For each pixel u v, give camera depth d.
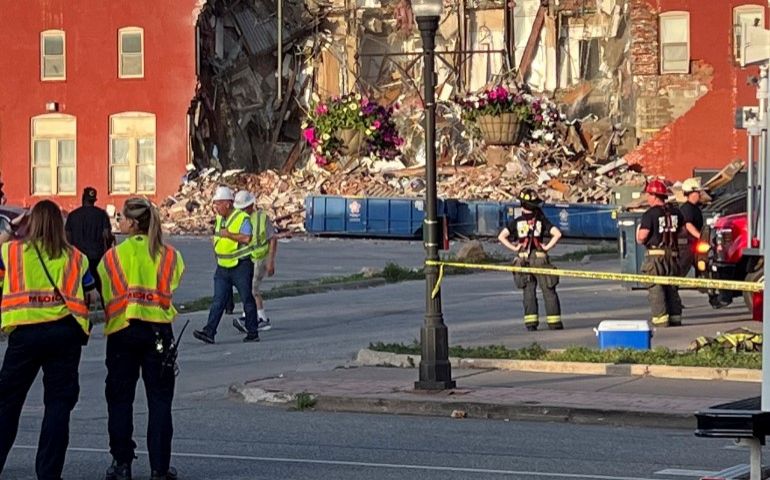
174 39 136.50
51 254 22.67
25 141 138.75
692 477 23.84
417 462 25.48
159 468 23.23
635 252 63.22
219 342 48.03
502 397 32.97
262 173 140.88
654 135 136.12
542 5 146.50
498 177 133.75
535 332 47.94
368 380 36.56
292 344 46.94
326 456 26.23
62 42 138.25
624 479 23.62
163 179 136.50
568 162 136.50
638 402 31.97
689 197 53.41
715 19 134.38
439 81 148.38
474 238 120.25
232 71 145.50
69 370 22.81
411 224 120.62
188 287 71.75
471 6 148.12
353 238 122.44
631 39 138.25
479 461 25.59
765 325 17.02
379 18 149.75
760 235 43.69
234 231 47.50
